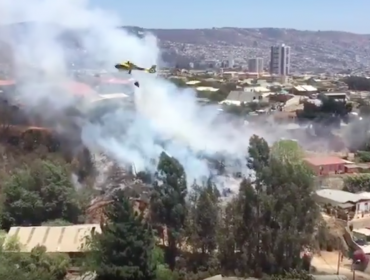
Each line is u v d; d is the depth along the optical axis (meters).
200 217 76.06
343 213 98.31
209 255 76.19
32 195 85.69
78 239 76.00
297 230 74.31
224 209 80.19
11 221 84.62
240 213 74.69
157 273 69.19
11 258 66.38
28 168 93.12
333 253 83.31
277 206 74.25
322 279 72.31
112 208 74.38
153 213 77.94
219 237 74.94
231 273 73.44
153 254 69.75
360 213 101.25
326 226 85.31
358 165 132.25
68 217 87.38
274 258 73.38
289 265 73.62
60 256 71.12
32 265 67.19
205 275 72.81
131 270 65.75
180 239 76.56
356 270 77.25
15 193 85.88
